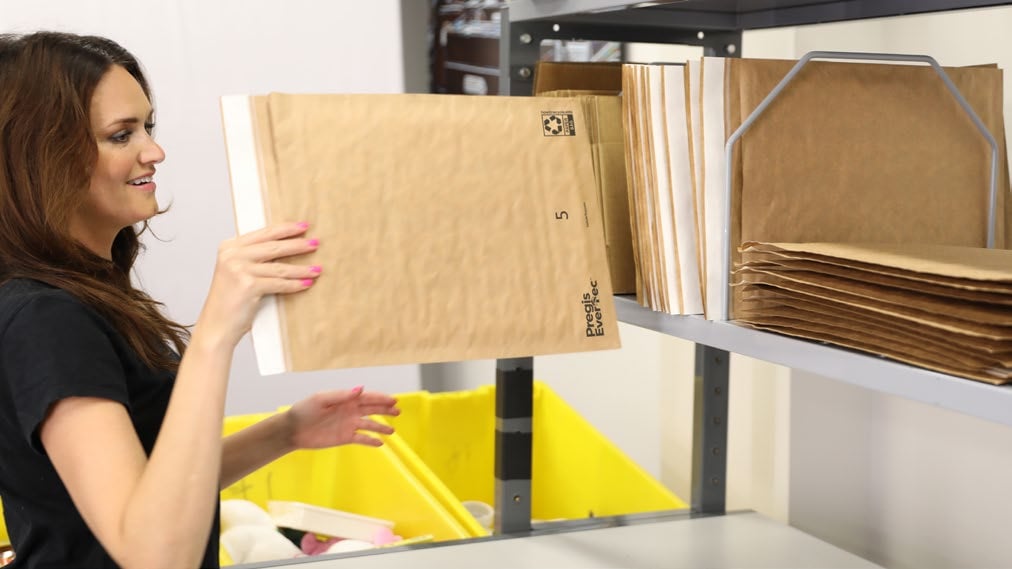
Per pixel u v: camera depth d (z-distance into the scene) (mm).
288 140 1008
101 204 1103
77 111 1049
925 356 887
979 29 1470
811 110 1165
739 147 1136
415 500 1953
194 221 2984
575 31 1593
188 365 936
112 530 902
